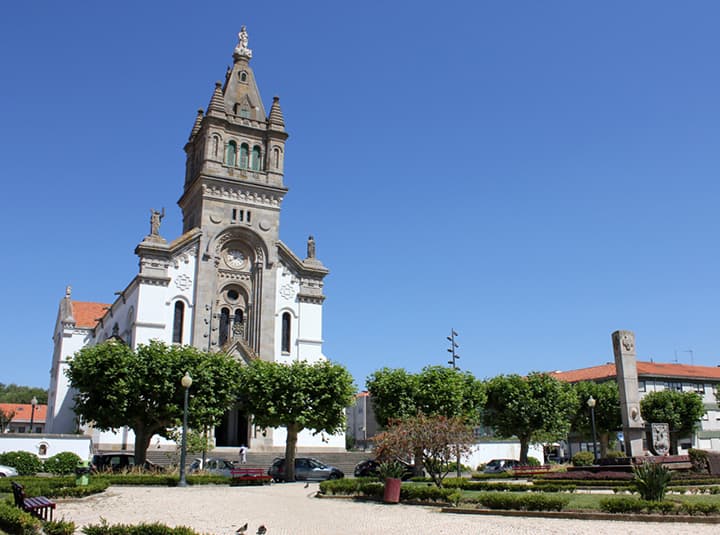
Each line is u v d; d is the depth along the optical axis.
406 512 26.05
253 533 21.14
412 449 30.95
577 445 93.94
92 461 51.16
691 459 37.28
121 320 74.06
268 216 74.75
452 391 61.06
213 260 70.50
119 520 24.03
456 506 26.77
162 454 60.62
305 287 74.81
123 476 40.56
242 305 72.06
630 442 39.34
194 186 74.31
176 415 49.88
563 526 21.02
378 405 62.56
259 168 76.56
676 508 22.14
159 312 66.50
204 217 71.38
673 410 82.38
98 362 50.12
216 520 24.12
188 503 29.86
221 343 70.19
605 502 23.16
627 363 40.47
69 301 88.69
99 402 50.06
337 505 29.16
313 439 70.12
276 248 74.19
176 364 50.97
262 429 55.78
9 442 55.03
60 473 53.03
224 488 39.69
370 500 30.98
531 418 69.25
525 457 70.25
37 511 21.38
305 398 53.16
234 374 54.38
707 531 19.28
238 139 76.25
